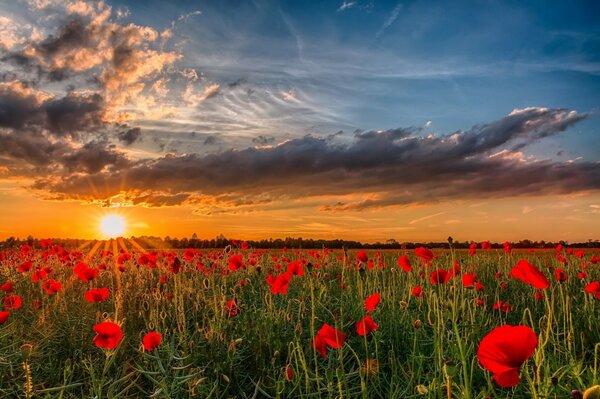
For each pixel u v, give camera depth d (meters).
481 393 2.79
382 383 3.94
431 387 2.74
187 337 5.11
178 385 3.65
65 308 6.22
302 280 7.44
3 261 10.80
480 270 9.35
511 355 1.49
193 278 7.79
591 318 4.79
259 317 5.36
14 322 5.34
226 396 3.97
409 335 4.85
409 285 5.89
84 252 11.93
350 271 8.05
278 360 4.49
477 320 4.87
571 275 8.03
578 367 3.03
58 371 4.36
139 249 13.18
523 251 13.41
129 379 4.14
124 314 5.96
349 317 5.62
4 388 4.00
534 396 2.37
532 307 6.40
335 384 3.74
